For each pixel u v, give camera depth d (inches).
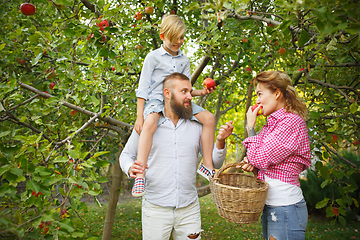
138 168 69.9
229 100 219.3
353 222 231.9
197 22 171.8
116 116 142.3
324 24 46.5
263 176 66.8
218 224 238.5
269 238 64.7
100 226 227.3
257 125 184.4
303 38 57.6
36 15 118.9
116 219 253.3
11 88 69.6
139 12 115.3
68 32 78.2
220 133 75.2
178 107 76.5
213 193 65.6
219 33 107.7
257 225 236.7
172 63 91.3
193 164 79.2
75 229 57.7
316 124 97.5
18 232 50.4
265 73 70.2
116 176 139.6
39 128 117.6
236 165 70.6
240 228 227.9
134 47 124.2
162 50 91.8
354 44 51.5
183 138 77.8
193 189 79.9
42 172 55.9
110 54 83.1
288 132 62.7
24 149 59.5
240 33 115.4
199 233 78.6
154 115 76.2
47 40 77.6
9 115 87.5
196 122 82.4
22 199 58.8
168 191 75.5
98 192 59.7
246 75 140.3
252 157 64.6
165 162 76.0
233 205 60.1
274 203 63.9
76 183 57.4
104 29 78.5
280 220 62.8
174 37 85.5
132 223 242.1
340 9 42.9
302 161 64.7
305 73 93.7
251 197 58.6
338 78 109.9
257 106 71.9
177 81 76.9
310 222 234.5
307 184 257.9
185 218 77.3
